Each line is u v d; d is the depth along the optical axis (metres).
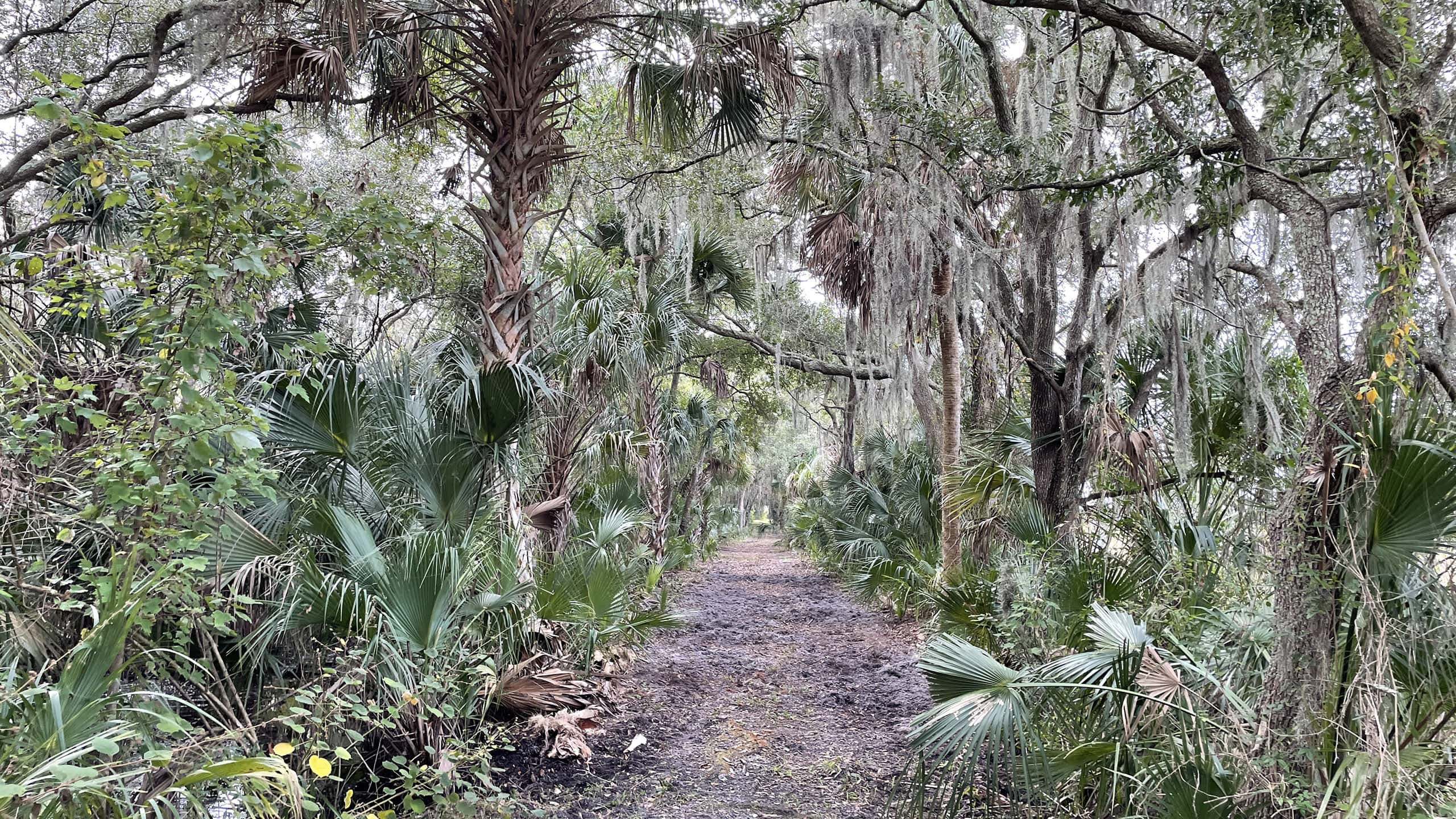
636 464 8.06
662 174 7.89
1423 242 2.38
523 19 4.75
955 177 6.04
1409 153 2.58
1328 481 2.56
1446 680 2.44
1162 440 5.12
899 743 4.94
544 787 4.12
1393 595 2.48
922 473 9.05
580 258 6.78
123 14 6.09
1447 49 2.59
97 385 3.45
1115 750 2.77
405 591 3.52
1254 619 3.30
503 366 4.36
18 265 3.25
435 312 7.39
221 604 3.16
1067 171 4.75
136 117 4.95
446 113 5.06
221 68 4.62
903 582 8.40
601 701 5.61
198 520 2.94
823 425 19.80
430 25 5.09
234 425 2.83
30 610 2.80
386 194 6.18
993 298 6.32
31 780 1.66
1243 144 3.26
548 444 6.26
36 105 2.51
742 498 35.22
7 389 2.59
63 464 3.01
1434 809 2.28
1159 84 4.18
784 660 7.47
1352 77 2.90
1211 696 3.03
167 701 2.89
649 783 4.26
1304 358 2.88
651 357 7.81
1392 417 2.42
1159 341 5.21
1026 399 8.84
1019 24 6.00
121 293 3.94
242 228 2.92
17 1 5.77
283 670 3.88
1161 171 3.52
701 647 8.06
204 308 2.77
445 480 4.39
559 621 5.18
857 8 5.64
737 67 5.32
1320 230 2.91
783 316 11.91
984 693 2.96
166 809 2.27
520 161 4.93
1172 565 4.12
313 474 4.18
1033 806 3.49
